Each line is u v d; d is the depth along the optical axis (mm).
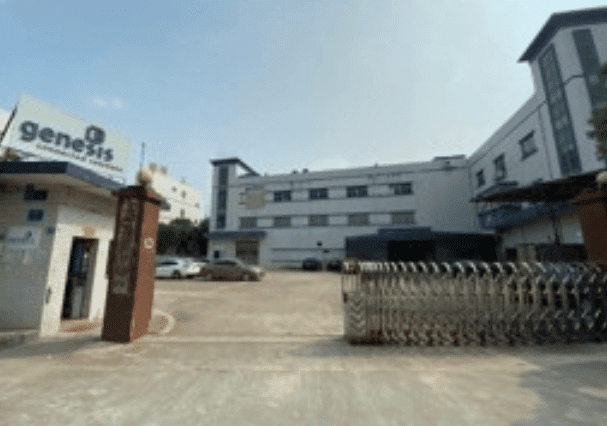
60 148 7051
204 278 18734
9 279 5402
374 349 4461
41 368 3574
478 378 3146
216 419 2363
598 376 3113
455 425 2203
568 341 4582
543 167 17141
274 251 32094
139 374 3385
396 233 23875
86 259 6930
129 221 5156
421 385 2994
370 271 4938
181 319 7203
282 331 6012
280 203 33062
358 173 31250
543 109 17062
